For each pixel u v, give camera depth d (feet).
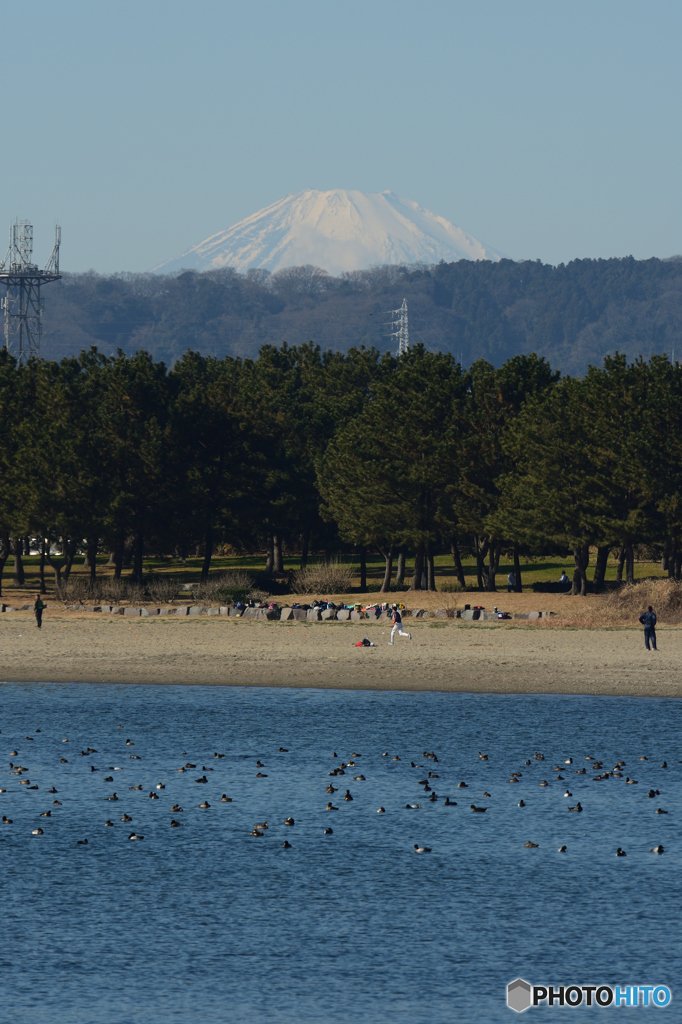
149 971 86.33
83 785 138.72
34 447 402.52
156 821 123.54
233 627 314.76
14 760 152.15
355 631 303.89
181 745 162.20
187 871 107.45
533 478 369.30
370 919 96.12
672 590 327.67
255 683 218.18
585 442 362.94
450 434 392.06
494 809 128.16
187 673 229.25
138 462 405.39
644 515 349.41
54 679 222.69
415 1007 81.10
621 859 110.73
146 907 98.63
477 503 396.98
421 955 89.40
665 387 358.43
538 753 155.43
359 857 111.65
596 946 90.68
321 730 173.17
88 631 303.27
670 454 347.56
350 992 83.05
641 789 136.56
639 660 243.60
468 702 198.18
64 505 392.47
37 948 90.33
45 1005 81.00
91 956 88.94
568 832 119.44
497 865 109.19
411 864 109.60
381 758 154.30
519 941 91.71
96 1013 79.77
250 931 93.81
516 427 382.63
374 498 406.21
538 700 200.23
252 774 144.77
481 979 85.40
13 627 313.12
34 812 126.82
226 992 83.15
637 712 188.85
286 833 119.34
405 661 242.78
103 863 109.70
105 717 183.21
